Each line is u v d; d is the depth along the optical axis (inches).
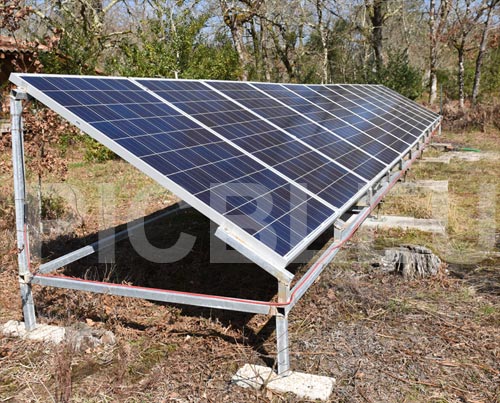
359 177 224.4
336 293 225.6
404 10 1282.0
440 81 1413.6
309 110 315.3
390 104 539.5
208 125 199.3
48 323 197.6
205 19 620.4
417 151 437.4
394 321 198.8
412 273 244.2
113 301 219.0
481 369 164.1
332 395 149.3
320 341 183.2
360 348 177.8
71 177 489.7
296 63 1139.3
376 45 1016.9
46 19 646.5
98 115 161.9
